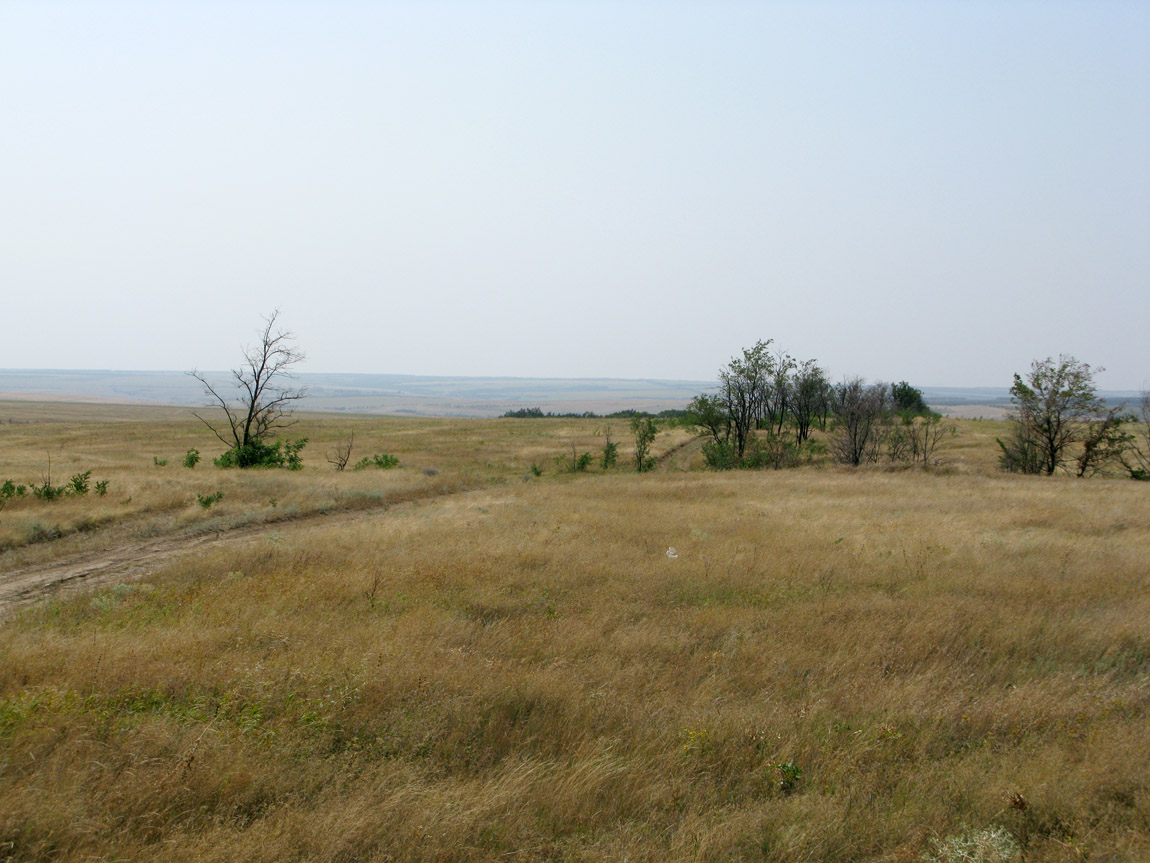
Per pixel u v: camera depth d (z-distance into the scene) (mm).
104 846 3771
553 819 4254
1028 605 9523
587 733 5332
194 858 3674
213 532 18188
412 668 6395
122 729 5043
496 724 5547
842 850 4008
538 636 7969
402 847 3887
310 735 5242
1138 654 7559
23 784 4191
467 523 17625
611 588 10609
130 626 8320
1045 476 34844
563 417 111188
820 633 8211
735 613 9055
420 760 4930
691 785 4742
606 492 26156
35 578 12883
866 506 21109
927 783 4711
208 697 5805
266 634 7844
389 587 10430
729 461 43812
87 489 21656
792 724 5551
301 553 13141
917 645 7668
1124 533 15867
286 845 3791
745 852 3988
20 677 6223
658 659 7348
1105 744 5066
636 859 3832
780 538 15281
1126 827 4180
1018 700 5973
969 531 16172
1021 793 4461
